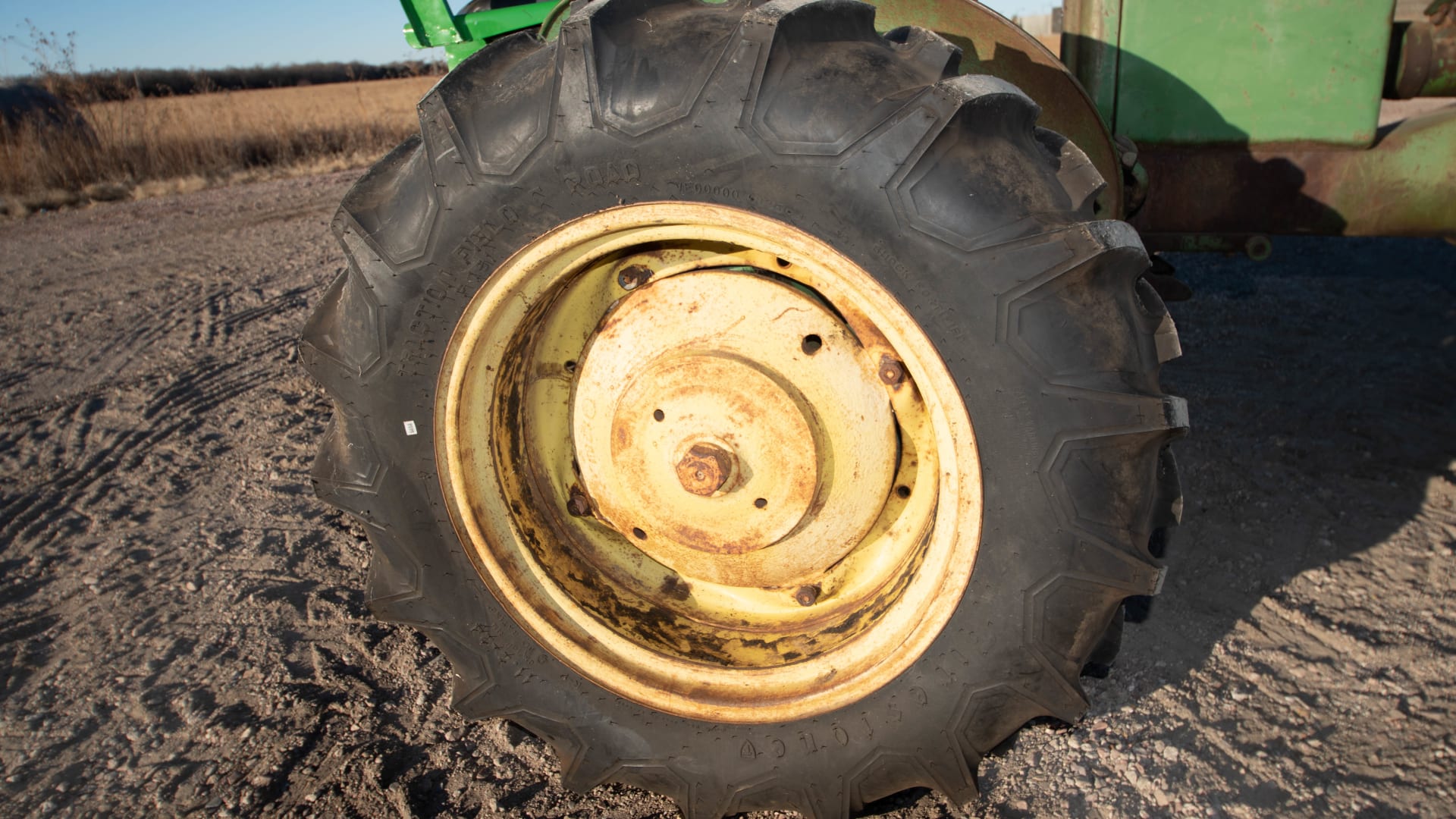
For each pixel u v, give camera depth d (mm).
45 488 3832
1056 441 1479
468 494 1822
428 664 2572
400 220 1679
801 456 1689
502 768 2191
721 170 1491
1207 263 5684
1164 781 1999
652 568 1973
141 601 2965
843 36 1566
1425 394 3701
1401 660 2305
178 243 8461
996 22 2125
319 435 4176
